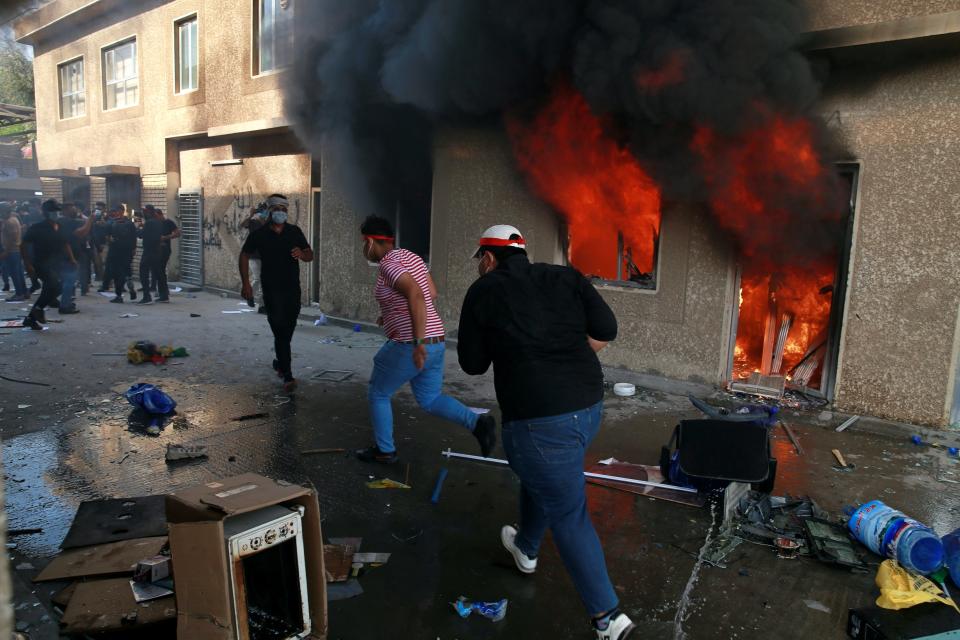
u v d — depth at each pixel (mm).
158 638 2539
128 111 15453
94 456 4473
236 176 12664
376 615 2801
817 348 6168
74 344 7875
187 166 14141
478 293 2703
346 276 9867
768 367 6508
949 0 4734
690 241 6387
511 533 3268
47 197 19359
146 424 5145
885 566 2984
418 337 3926
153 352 7164
